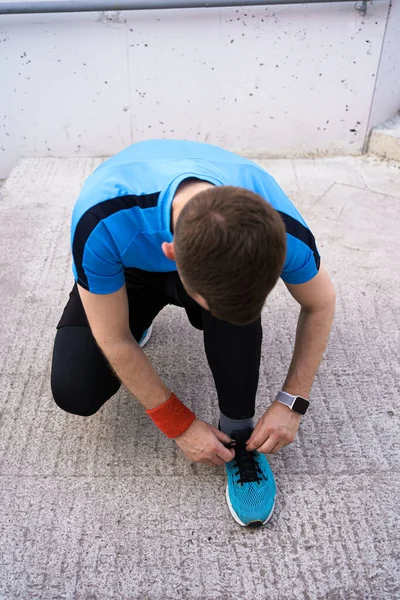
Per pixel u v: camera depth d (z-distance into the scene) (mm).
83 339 1471
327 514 1494
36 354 1942
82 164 3057
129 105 2969
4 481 1562
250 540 1438
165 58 2834
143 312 1546
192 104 2973
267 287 933
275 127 3051
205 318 1326
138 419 1729
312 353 1363
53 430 1698
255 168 1252
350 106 2998
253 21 2738
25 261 2357
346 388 1837
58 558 1395
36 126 3021
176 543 1429
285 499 1529
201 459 1415
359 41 2805
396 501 1524
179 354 1947
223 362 1351
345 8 2709
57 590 1335
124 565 1383
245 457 1492
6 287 2221
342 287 2242
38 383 1844
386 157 3104
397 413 1759
